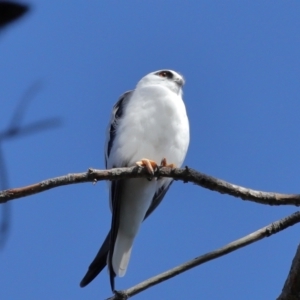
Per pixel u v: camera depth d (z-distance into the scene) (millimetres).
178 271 5348
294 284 4918
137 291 5211
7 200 5141
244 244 5555
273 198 5914
